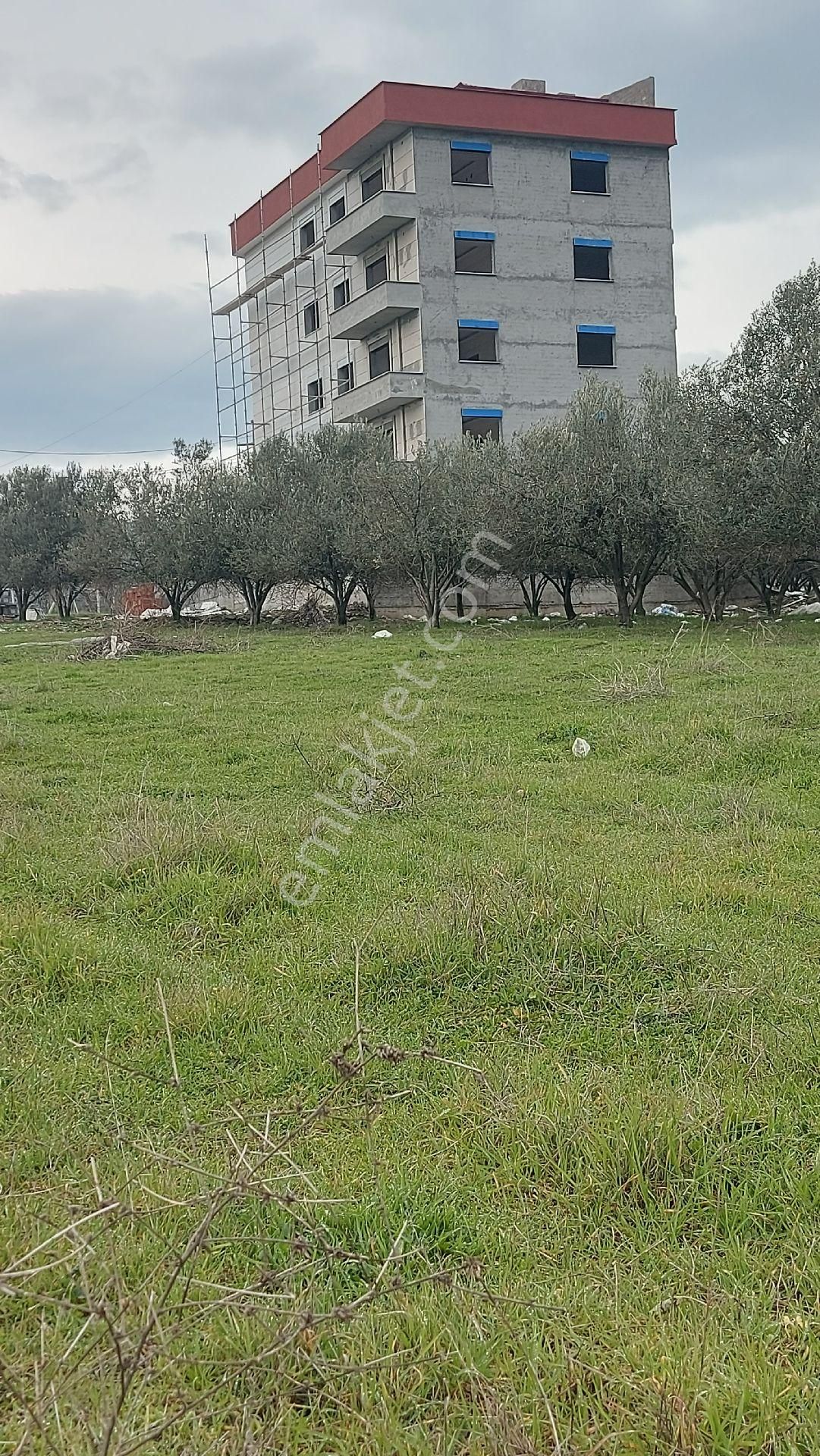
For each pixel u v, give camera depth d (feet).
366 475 86.38
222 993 14.98
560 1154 11.18
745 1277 9.56
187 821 22.63
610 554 80.79
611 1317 9.00
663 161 125.90
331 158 125.18
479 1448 7.73
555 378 121.90
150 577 104.37
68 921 17.94
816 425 67.46
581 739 31.89
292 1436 7.90
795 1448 7.66
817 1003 14.52
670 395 80.64
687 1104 11.80
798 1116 11.86
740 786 26.55
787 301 71.87
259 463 106.01
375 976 15.58
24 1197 10.47
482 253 120.57
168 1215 10.09
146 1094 12.66
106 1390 7.70
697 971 15.53
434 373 117.39
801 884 19.36
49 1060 13.42
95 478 137.90
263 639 82.79
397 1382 8.26
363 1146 11.50
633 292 124.98
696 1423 7.92
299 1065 13.26
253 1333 8.56
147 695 46.57
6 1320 8.95
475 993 15.15
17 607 156.76
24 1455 7.13
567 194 122.21
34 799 26.81
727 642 62.28
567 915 17.13
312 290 139.33
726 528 69.82
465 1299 9.08
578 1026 14.25
